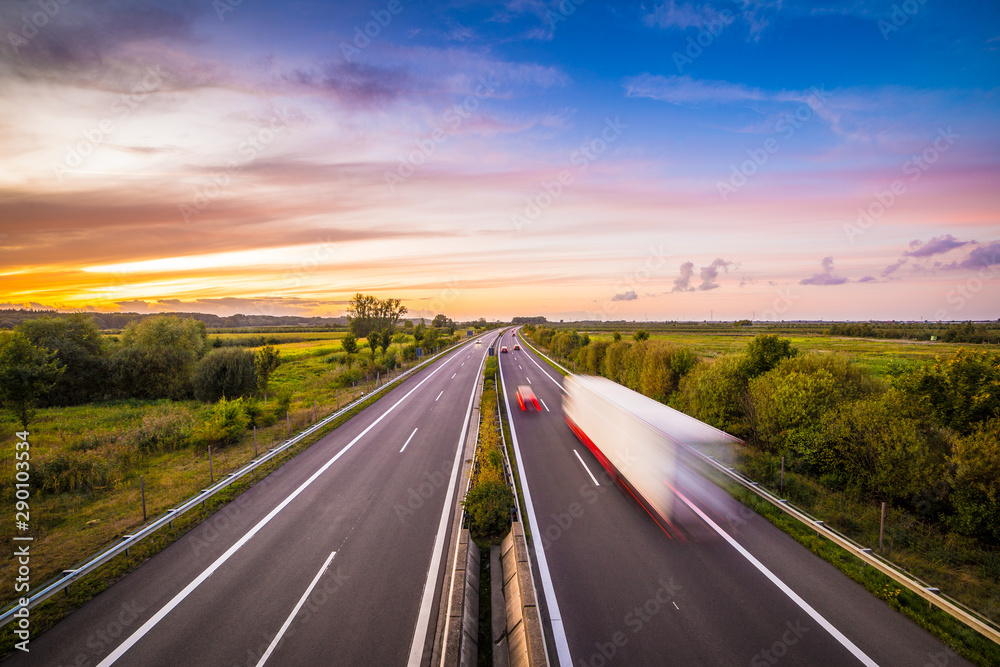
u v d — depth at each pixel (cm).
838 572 930
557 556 998
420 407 2700
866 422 1266
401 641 736
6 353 2011
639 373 2736
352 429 2172
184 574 932
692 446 1420
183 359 3516
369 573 936
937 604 769
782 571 934
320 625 772
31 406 2175
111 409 2784
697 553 1011
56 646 714
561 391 3297
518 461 1688
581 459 1716
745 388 1823
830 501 1229
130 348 3456
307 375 4206
